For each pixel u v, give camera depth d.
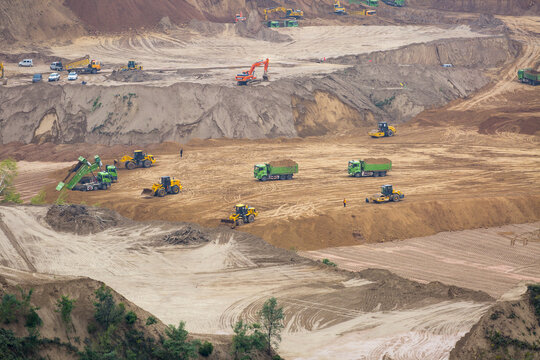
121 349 31.11
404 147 103.88
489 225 68.25
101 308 31.95
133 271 48.97
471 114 122.56
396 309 43.09
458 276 53.69
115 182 84.44
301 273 50.09
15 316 29.02
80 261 50.06
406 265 56.59
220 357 33.88
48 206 61.94
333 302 44.28
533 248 61.16
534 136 106.94
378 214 66.62
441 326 40.16
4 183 70.94
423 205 68.94
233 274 49.28
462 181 81.31
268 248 55.25
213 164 92.88
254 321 40.84
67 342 29.75
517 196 72.12
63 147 102.25
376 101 128.12
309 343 38.03
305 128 114.38
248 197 75.56
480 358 33.78
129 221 60.75
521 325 35.22
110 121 105.31
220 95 110.50
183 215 68.50
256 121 110.19
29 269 47.47
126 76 123.94
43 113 107.94
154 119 105.69
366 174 85.00
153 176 87.00
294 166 83.81
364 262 57.44
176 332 33.00
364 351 36.91
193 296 44.94
